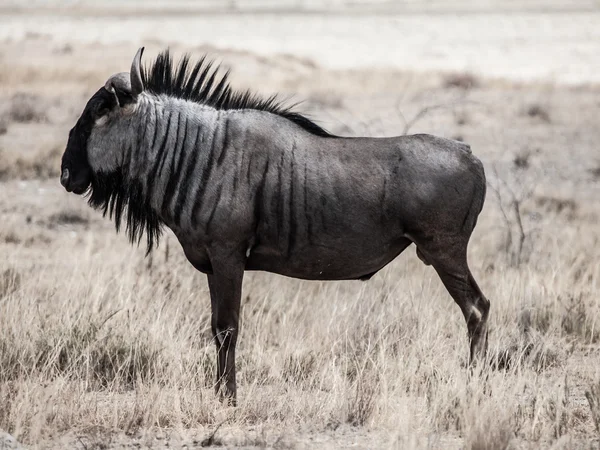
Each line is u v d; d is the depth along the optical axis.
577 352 29.70
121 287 31.16
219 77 124.75
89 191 25.00
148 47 164.00
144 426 22.16
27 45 171.12
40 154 67.44
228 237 23.50
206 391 23.56
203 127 23.83
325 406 22.97
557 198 59.12
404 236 24.23
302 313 32.09
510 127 89.88
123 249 41.97
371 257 24.23
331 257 24.05
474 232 48.00
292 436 21.30
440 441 21.00
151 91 24.30
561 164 72.56
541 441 21.25
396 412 22.34
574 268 38.72
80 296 31.27
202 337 30.28
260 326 30.45
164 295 32.16
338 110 99.06
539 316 31.92
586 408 23.70
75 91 113.31
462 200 24.14
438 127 88.94
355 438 21.42
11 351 26.17
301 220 23.67
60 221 51.19
